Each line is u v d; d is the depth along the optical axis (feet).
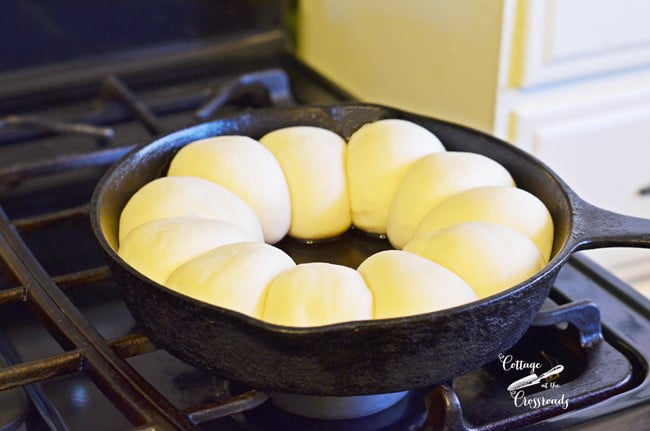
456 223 2.31
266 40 4.03
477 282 2.15
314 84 3.84
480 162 2.48
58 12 3.70
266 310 2.06
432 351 1.95
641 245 2.14
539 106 3.39
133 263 2.20
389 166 2.56
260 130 2.75
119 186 2.44
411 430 2.20
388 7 3.57
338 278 2.08
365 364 1.94
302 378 1.97
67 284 2.48
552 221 2.35
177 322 2.00
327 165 2.60
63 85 3.73
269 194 2.52
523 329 2.08
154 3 3.81
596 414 2.15
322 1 3.98
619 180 3.68
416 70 3.53
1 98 3.66
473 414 2.21
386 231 2.62
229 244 2.22
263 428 2.21
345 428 2.21
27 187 3.21
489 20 3.19
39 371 2.14
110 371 2.14
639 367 2.32
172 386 2.34
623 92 3.52
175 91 3.66
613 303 2.52
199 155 2.53
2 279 2.71
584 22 3.30
